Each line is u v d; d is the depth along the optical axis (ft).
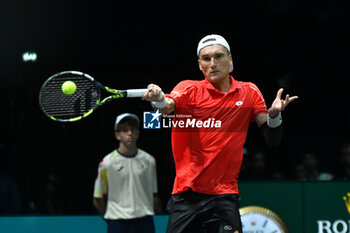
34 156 49.47
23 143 49.52
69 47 52.65
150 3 53.98
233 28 54.70
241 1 54.39
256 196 46.91
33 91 50.98
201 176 28.32
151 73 53.57
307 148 53.42
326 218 47.16
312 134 53.83
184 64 54.03
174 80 53.78
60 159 49.98
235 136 28.35
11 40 51.37
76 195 49.29
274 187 47.09
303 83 54.60
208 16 54.39
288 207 47.09
